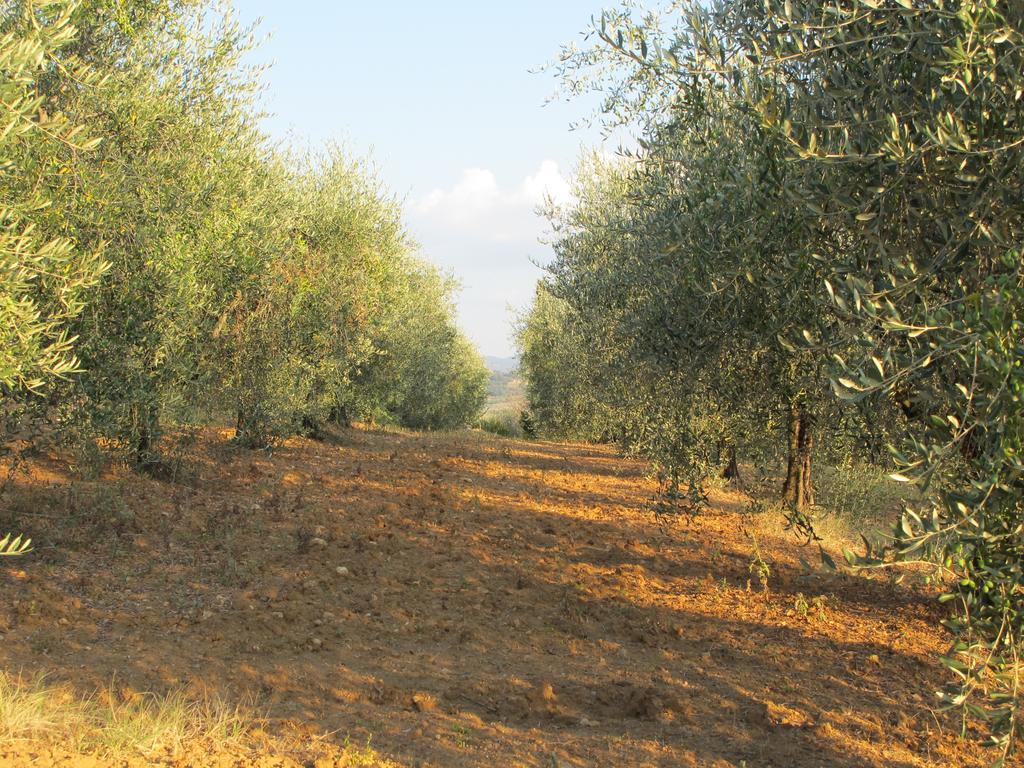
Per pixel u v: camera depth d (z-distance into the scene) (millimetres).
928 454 3105
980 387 3254
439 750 4898
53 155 7102
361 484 13969
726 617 8031
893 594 8859
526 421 38875
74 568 7824
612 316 9961
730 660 6891
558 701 5902
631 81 6738
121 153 8523
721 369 6715
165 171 9047
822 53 4316
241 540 9523
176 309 8797
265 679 5793
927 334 3625
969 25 3320
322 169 19359
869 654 6988
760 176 4953
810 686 6297
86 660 5738
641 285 7668
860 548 10727
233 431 17172
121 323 8016
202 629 6723
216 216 10477
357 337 18500
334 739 4910
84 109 8164
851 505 12328
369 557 9430
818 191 4379
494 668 6500
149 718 4738
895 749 5211
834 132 4344
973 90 3535
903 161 3676
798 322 5598
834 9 3949
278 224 13695
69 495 9414
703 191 5848
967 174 3729
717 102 5703
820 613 8000
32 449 7969
